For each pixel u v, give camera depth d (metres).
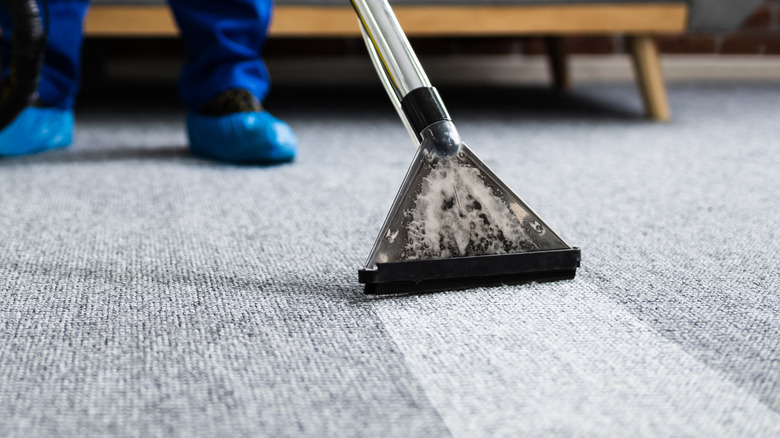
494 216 0.57
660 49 2.58
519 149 1.29
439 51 2.47
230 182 1.01
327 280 0.61
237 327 0.51
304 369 0.44
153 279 0.61
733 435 0.37
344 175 1.06
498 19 1.64
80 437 0.37
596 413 0.39
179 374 0.44
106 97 2.04
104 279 0.61
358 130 1.55
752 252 0.69
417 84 0.58
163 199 0.90
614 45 2.56
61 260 0.66
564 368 0.44
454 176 0.56
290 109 1.87
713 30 1.68
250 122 1.10
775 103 1.96
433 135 0.56
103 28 1.57
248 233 0.75
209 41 1.15
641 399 0.41
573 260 0.59
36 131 1.19
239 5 1.14
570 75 2.42
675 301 0.56
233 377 0.43
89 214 0.83
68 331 0.50
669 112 1.75
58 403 0.40
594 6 1.64
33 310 0.54
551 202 0.90
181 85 1.21
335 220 0.81
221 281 0.60
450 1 1.62
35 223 0.79
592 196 0.93
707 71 2.60
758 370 0.44
